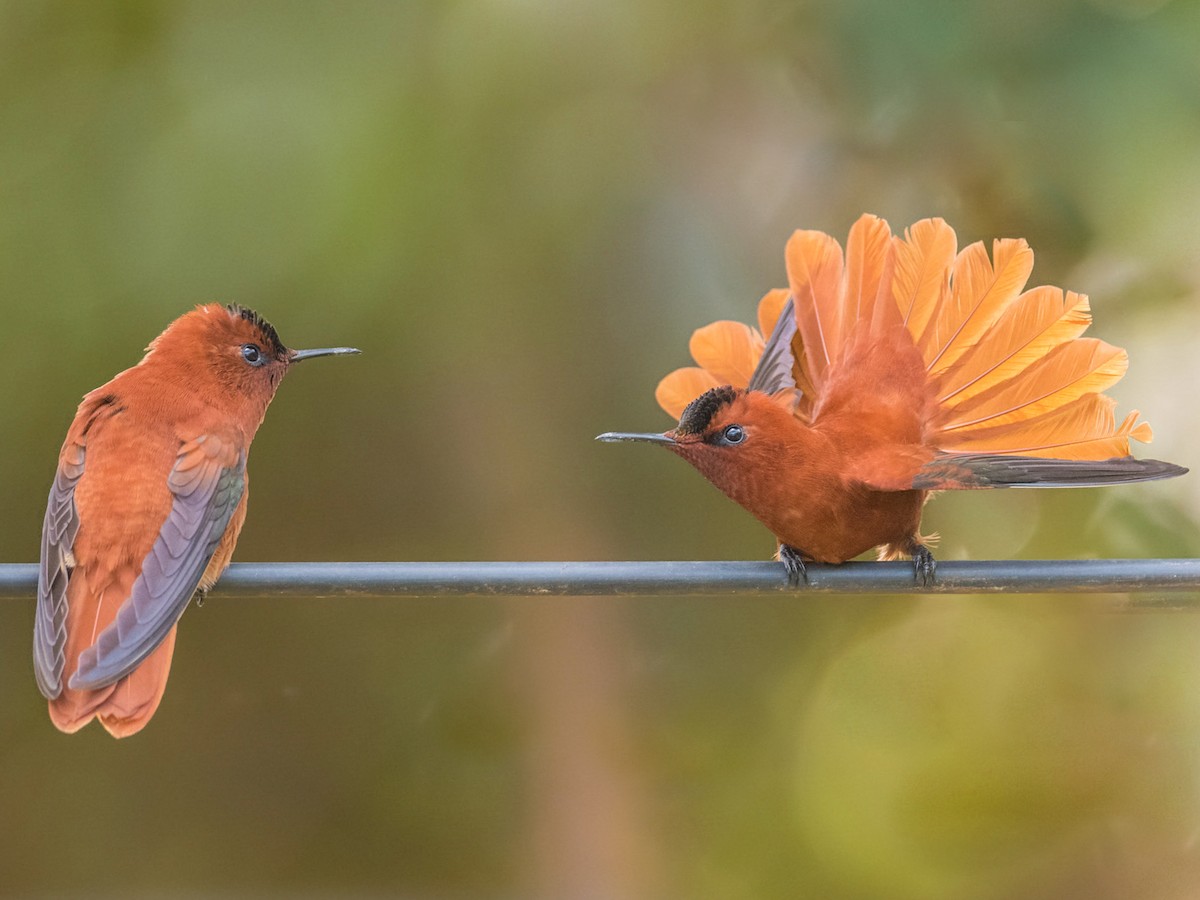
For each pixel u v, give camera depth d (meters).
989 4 11.88
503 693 15.66
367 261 12.05
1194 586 8.05
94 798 15.63
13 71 12.30
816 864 14.54
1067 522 13.55
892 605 15.21
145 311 12.02
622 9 12.82
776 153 13.72
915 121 12.66
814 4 12.70
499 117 12.88
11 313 12.13
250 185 11.91
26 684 15.52
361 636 15.75
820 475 8.17
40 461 12.95
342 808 15.64
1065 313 8.77
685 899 14.96
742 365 9.49
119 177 12.14
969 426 8.83
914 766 14.58
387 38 12.16
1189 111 11.63
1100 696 14.39
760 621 15.52
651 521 14.84
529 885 15.42
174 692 15.64
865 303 9.03
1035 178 12.30
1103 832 14.20
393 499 14.73
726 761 15.26
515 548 14.77
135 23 12.28
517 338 13.95
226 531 8.73
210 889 15.57
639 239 14.05
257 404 9.30
